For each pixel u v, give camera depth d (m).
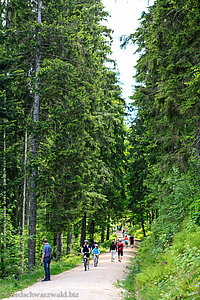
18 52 15.21
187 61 8.91
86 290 9.16
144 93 12.87
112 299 8.10
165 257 9.71
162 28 9.66
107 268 15.88
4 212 14.88
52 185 14.73
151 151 14.21
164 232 12.31
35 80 14.69
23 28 15.31
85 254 15.35
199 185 11.06
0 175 15.51
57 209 15.20
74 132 15.58
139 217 32.50
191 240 8.47
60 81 15.58
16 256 15.13
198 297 5.43
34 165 13.95
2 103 14.32
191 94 7.91
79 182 15.85
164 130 11.34
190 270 6.97
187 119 9.24
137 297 8.39
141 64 12.37
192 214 10.13
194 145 9.45
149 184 15.03
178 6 8.54
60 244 19.86
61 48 15.92
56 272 14.25
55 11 15.62
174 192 11.95
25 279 11.80
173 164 9.55
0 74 13.93
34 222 14.80
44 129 14.85
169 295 6.41
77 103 15.21
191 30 8.27
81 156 15.67
